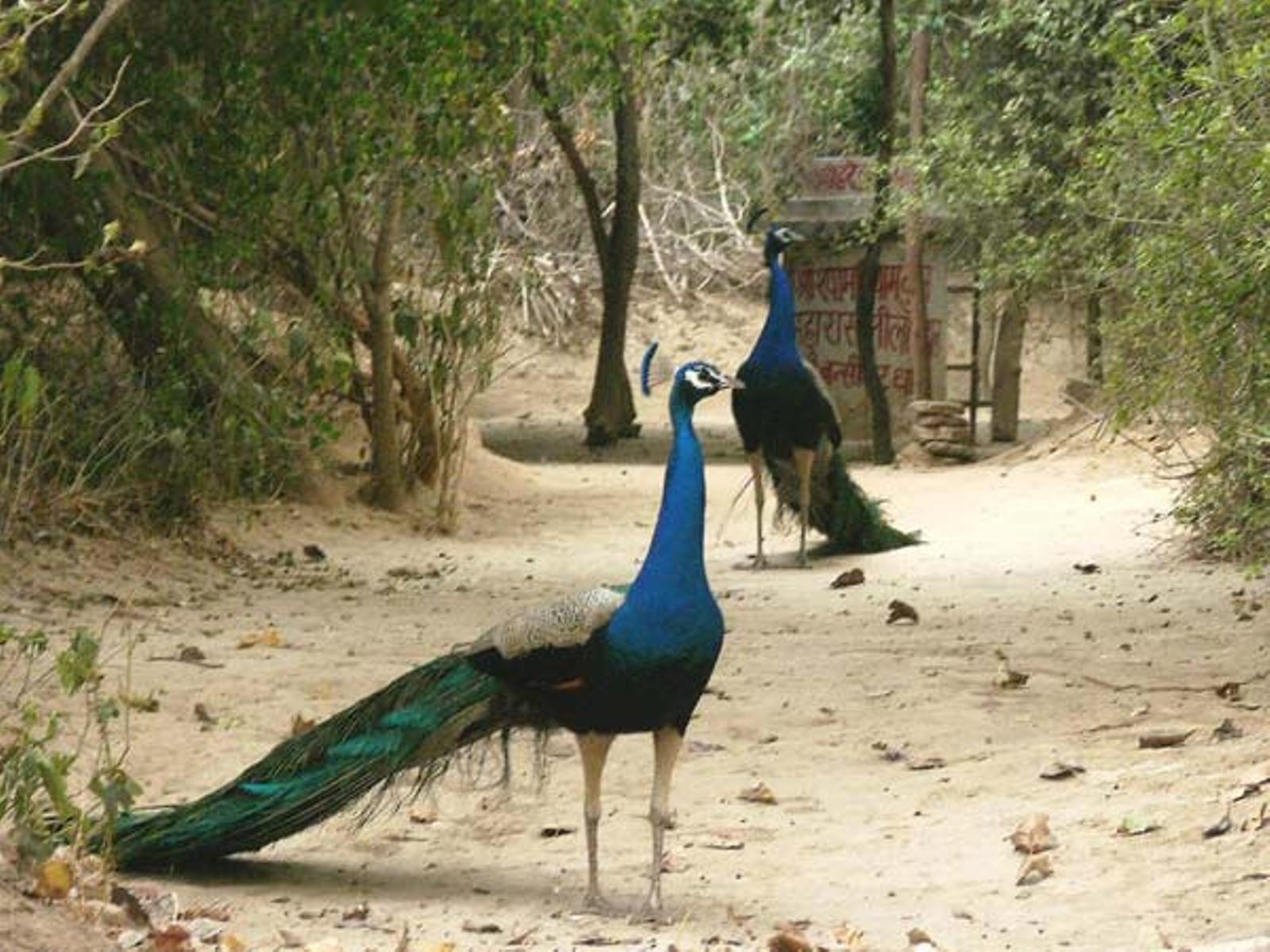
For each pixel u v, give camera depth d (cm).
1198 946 634
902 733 1013
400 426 2108
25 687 877
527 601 1491
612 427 3158
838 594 1530
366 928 700
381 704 757
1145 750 952
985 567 1634
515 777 933
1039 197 2247
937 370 2936
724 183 4056
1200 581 1485
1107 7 2178
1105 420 1783
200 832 750
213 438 1675
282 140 1733
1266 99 1084
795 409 1703
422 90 1647
